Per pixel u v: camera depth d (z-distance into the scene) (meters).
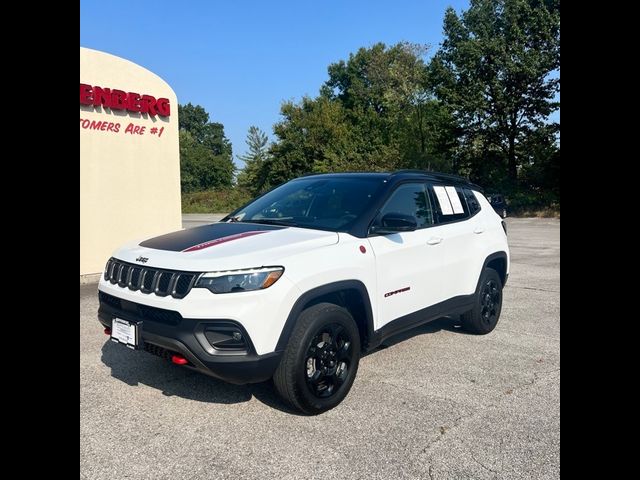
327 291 3.55
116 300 3.70
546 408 3.72
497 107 31.12
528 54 29.94
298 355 3.33
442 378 4.30
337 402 3.66
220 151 101.31
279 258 3.37
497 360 4.77
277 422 3.46
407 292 4.34
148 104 10.09
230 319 3.14
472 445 3.19
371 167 38.03
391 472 2.88
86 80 9.20
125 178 9.85
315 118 42.66
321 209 4.36
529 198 30.38
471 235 5.28
